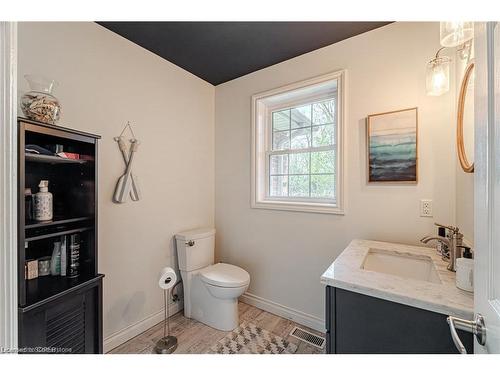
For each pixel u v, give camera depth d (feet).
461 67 4.28
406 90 5.13
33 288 3.74
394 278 3.21
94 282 4.12
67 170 4.52
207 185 8.30
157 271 6.56
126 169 5.80
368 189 5.59
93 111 5.17
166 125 6.84
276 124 7.79
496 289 1.64
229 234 8.20
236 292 6.08
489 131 1.74
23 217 3.19
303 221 6.62
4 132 1.60
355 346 3.08
